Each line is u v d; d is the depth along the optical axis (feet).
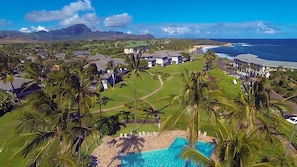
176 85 277.44
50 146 69.00
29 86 222.48
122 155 112.88
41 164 65.05
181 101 87.92
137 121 153.28
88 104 96.84
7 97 182.60
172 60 479.82
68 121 81.76
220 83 239.71
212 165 61.93
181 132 135.33
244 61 416.87
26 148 65.62
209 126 135.23
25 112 76.69
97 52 574.97
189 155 66.33
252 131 83.76
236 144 59.77
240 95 104.99
